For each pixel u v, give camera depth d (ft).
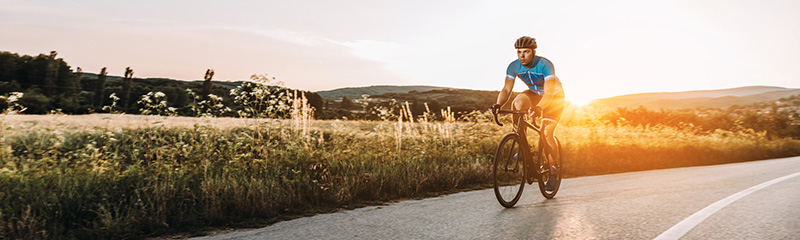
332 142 22.81
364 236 11.03
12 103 16.84
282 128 21.24
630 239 10.32
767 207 14.14
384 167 19.80
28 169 14.28
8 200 12.05
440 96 558.56
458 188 20.02
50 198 12.34
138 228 12.08
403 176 18.72
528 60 15.29
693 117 93.86
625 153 33.12
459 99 516.32
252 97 20.42
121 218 11.99
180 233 12.02
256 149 18.81
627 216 12.87
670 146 38.50
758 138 58.95
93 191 13.30
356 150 22.49
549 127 16.03
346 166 19.97
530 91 16.38
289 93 21.42
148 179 14.60
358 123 26.89
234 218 13.34
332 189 16.21
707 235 10.66
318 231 11.72
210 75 205.46
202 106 19.20
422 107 29.55
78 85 321.11
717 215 12.92
